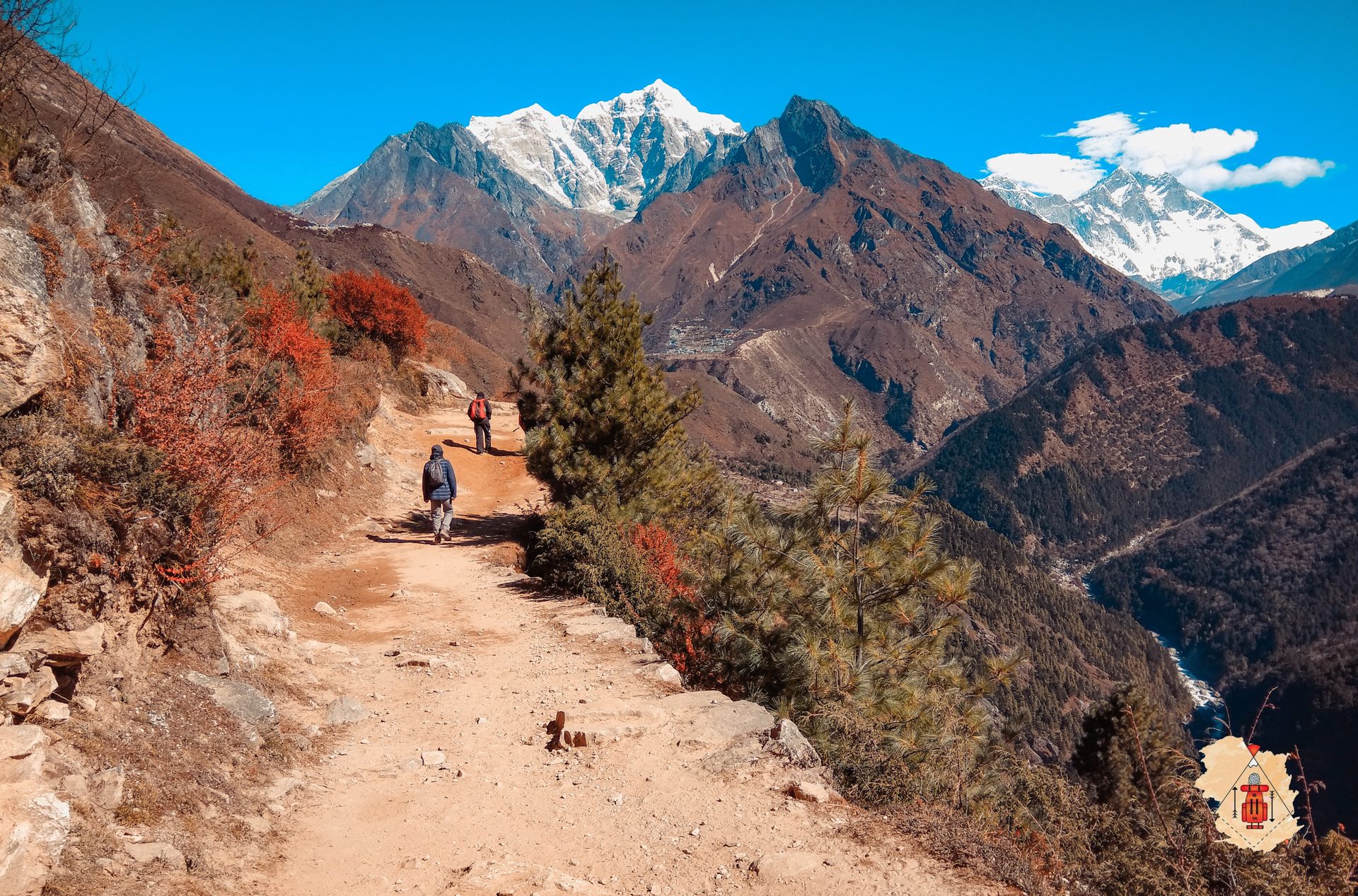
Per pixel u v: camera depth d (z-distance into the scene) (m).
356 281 33.72
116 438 5.87
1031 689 108.81
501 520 19.09
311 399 15.66
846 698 7.48
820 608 8.50
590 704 7.40
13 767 3.74
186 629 6.13
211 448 6.74
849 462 8.73
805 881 4.34
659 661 8.87
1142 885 4.59
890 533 8.74
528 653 9.36
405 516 18.22
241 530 11.39
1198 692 172.25
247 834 4.62
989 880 4.41
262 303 18.36
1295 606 199.75
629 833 5.06
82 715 4.66
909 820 5.16
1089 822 5.19
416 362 36.91
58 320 6.19
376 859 4.71
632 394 16.52
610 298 17.03
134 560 5.49
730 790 5.61
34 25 7.06
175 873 3.88
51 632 4.58
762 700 8.17
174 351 8.66
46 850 3.37
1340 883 4.37
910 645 8.34
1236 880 4.54
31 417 5.10
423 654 9.20
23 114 7.36
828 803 5.42
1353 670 128.75
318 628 9.73
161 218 13.66
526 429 18.03
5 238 5.29
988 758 6.68
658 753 6.30
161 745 4.96
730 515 9.68
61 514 4.75
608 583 12.22
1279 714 131.75
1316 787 4.73
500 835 5.08
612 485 16.31
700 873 4.53
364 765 6.17
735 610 9.00
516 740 6.74
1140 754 5.27
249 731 5.75
